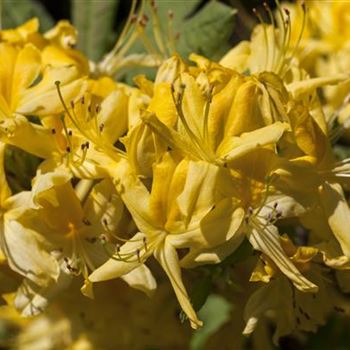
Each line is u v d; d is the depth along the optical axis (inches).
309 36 23.7
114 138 19.2
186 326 23.6
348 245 18.9
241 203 18.6
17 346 25.1
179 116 18.6
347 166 19.3
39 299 19.0
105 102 19.3
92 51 23.1
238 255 19.0
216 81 18.9
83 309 23.1
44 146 19.2
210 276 19.3
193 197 18.4
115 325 23.3
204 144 18.6
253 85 18.7
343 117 21.2
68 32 21.4
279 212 18.7
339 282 19.3
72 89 19.4
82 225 19.1
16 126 19.2
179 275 18.5
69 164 19.0
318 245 19.1
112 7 23.2
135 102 19.3
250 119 18.7
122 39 21.6
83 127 19.2
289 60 20.5
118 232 19.3
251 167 18.7
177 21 22.1
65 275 19.0
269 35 20.6
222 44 21.6
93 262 19.1
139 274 18.9
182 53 21.6
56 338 24.3
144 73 21.6
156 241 18.7
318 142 19.2
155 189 18.6
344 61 23.6
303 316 19.4
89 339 23.8
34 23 21.3
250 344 23.1
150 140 18.6
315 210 19.1
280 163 18.7
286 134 18.9
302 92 19.7
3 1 23.0
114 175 18.8
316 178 18.8
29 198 19.1
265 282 18.8
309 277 19.2
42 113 19.4
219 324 23.3
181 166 18.6
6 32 21.0
